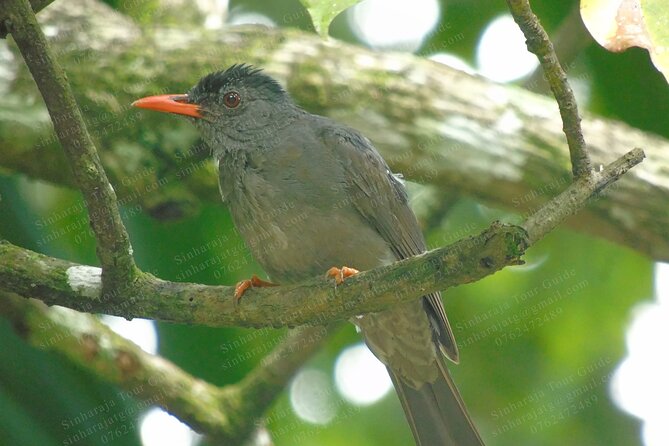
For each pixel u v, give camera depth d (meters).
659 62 6.89
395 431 13.99
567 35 12.58
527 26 7.17
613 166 7.51
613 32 6.94
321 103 11.45
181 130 11.32
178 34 11.93
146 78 11.48
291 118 10.63
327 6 7.34
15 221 10.91
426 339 10.47
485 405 13.95
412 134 11.38
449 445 10.52
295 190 10.03
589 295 13.73
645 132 12.29
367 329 10.60
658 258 11.56
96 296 8.26
